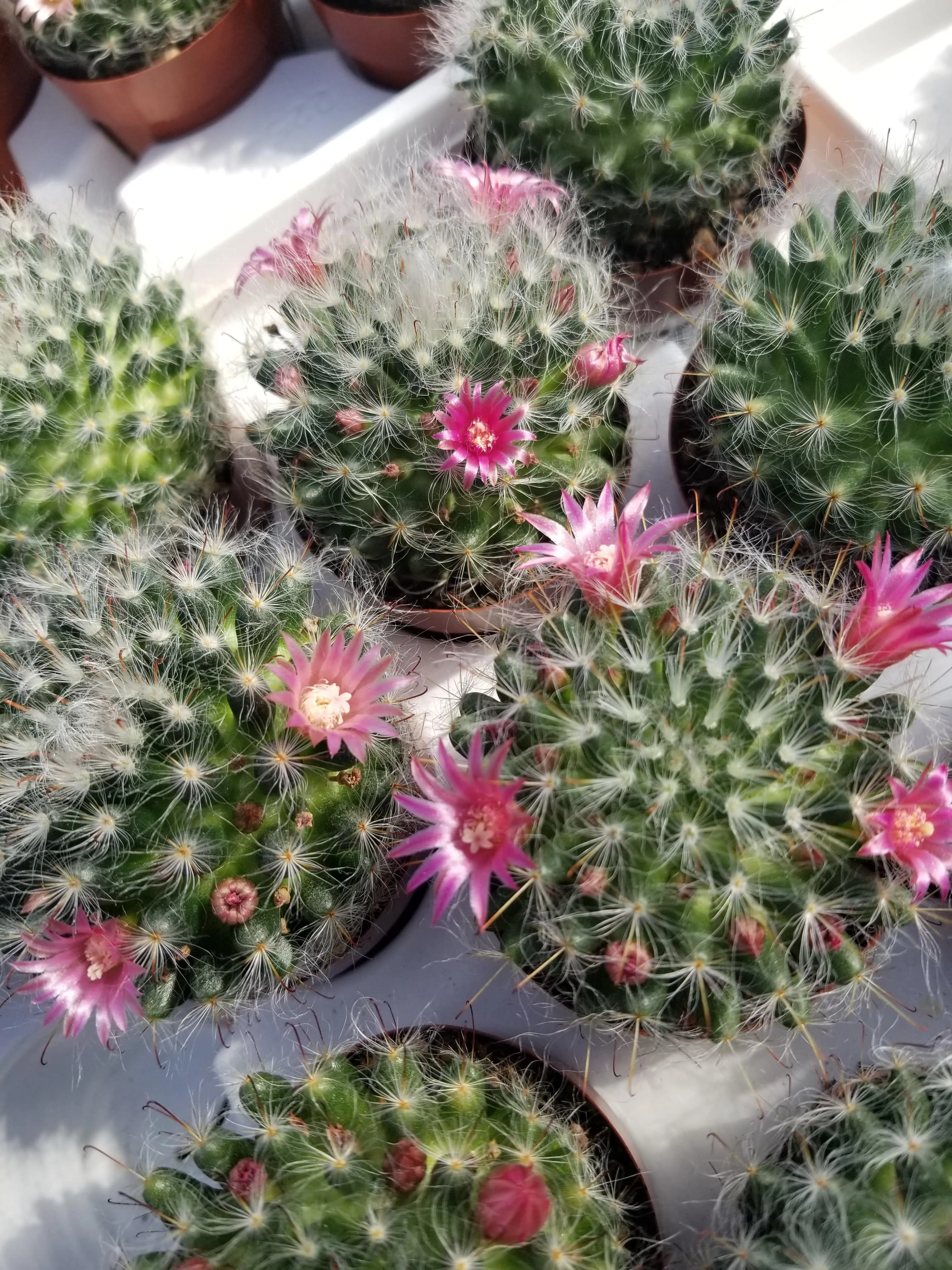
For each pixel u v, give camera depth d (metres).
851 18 0.24
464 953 0.18
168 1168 0.15
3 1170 0.18
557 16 0.19
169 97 0.27
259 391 0.24
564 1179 0.13
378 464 0.17
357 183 0.25
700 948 0.13
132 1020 0.16
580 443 0.18
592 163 0.20
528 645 0.15
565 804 0.13
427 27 0.25
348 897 0.16
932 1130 0.12
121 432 0.19
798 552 0.17
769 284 0.17
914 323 0.16
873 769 0.13
